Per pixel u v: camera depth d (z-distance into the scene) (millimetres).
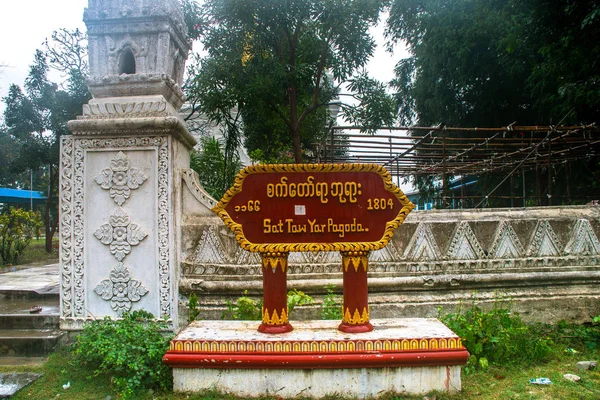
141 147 4918
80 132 4926
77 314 4914
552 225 5730
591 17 8430
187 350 3699
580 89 9547
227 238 5234
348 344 3654
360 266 3936
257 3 8211
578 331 5168
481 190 17312
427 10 15734
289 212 3891
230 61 8656
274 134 12188
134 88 5105
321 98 11133
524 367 4324
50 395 3828
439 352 3672
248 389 3668
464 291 5535
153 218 4891
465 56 14234
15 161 15984
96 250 4918
